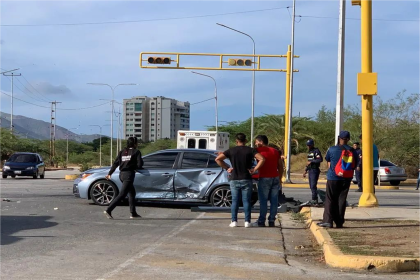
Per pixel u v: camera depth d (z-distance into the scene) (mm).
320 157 14969
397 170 27359
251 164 11062
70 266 7113
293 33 27859
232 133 67312
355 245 8430
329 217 10383
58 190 20281
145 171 14234
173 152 14438
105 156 99062
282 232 10609
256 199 13688
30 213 12836
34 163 32156
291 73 27891
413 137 36125
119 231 10336
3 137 68312
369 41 13375
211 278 6582
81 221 11625
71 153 114062
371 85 13211
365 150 13758
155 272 6836
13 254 7895
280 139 47594
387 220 11445
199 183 13992
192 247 8711
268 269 7195
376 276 6949
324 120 53156
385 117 40531
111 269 6961
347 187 10391
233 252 8359
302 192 21922
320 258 8180
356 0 13617
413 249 8102
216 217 12656
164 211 13641
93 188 14391
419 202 17078
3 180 29141
